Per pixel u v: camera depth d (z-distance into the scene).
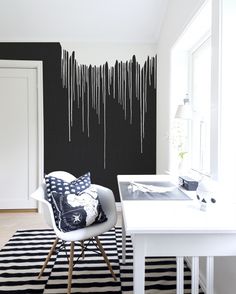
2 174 3.58
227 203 1.44
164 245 1.10
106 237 2.74
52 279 1.94
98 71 3.57
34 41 3.51
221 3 1.51
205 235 1.10
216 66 1.56
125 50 3.56
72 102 3.58
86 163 3.63
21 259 2.24
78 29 3.34
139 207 1.37
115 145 3.63
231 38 1.51
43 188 1.92
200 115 2.15
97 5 2.93
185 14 2.17
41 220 3.27
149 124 3.62
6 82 3.53
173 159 2.71
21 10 3.01
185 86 2.68
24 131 3.57
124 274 2.01
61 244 2.40
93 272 2.04
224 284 1.53
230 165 1.53
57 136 3.59
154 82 3.59
